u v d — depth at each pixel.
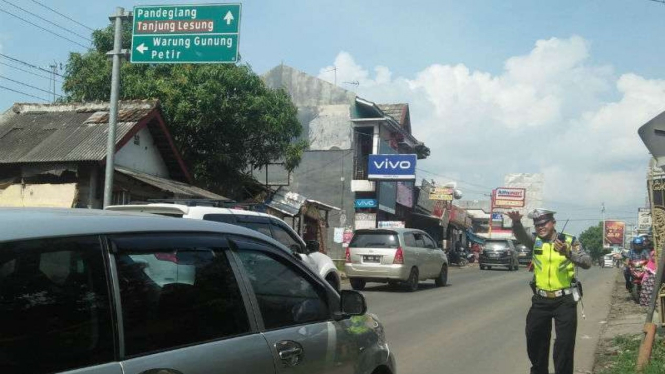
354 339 4.23
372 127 34.75
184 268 3.16
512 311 14.09
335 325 4.10
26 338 2.40
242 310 3.40
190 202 9.65
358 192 34.09
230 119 20.16
